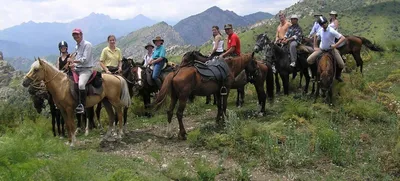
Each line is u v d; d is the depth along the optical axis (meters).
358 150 9.48
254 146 9.66
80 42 10.05
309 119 11.41
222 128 11.58
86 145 10.68
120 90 11.10
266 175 8.47
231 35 12.75
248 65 12.30
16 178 4.93
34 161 5.29
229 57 11.98
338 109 12.15
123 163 8.73
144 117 14.51
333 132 9.55
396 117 11.01
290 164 8.88
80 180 5.69
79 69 10.14
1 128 12.46
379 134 10.28
